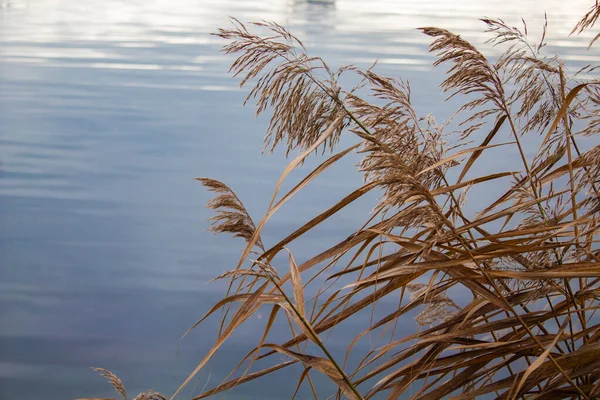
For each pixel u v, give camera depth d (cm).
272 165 961
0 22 2359
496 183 748
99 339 534
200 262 673
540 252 121
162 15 2581
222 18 2472
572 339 125
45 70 1572
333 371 116
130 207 809
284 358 485
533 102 143
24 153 997
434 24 2244
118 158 989
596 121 128
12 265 660
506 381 123
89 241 717
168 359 504
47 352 516
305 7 2892
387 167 114
